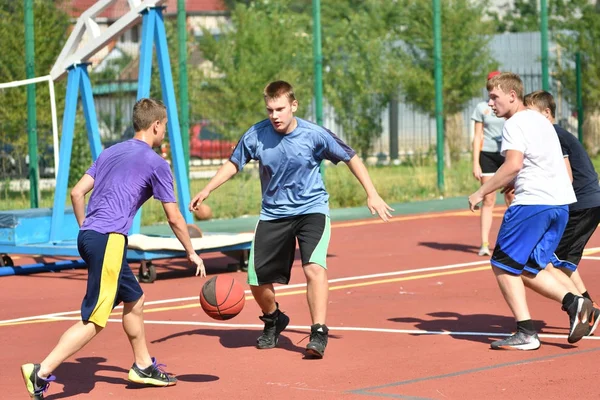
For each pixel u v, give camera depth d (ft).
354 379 28.63
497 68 132.77
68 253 53.36
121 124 97.45
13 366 32.01
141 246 50.01
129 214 27.53
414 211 84.33
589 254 55.72
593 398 25.58
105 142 98.58
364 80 129.49
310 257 31.99
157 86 102.37
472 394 26.35
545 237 31.96
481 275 49.24
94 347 34.60
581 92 119.24
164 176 27.94
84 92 58.59
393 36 135.64
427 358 31.17
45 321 40.60
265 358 32.12
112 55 113.19
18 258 63.26
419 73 130.00
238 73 118.52
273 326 33.76
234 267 54.29
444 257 56.54
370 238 66.90
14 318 41.57
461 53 130.62
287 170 32.32
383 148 142.61
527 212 31.50
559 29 134.82
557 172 31.91
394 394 26.63
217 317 30.12
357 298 43.57
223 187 96.27
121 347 34.55
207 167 119.75
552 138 32.04
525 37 147.74
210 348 34.01
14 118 90.02
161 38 56.18
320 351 31.35
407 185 98.48
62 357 26.58
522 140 31.42
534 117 32.04
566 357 30.58
